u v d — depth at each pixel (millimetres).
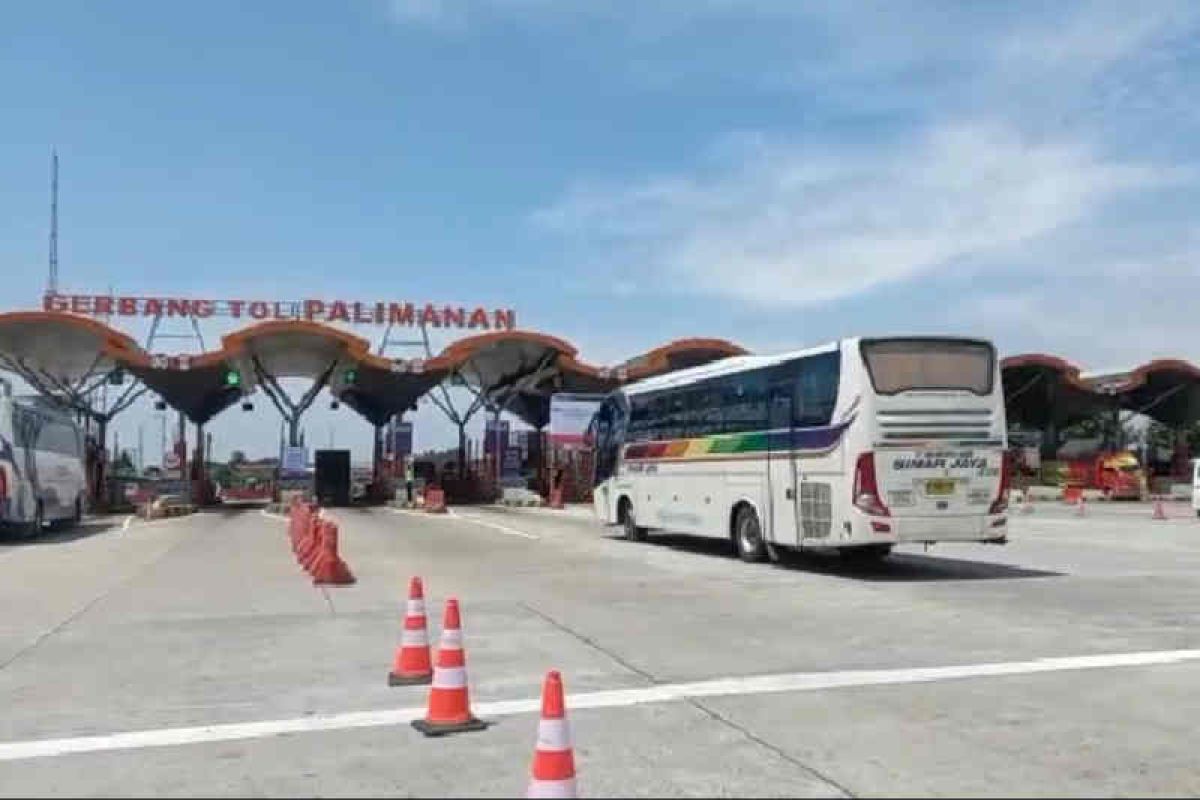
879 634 11477
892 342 16906
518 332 47688
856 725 7656
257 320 46594
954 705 8227
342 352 47781
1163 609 13234
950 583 16172
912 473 16734
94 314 44938
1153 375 56219
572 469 50688
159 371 46594
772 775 6508
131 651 10953
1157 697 8484
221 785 6465
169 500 42062
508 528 30812
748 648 10695
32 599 15094
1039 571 17797
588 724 7750
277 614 13398
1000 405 17188
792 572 17984
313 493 50406
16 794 6359
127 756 7141
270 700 8703
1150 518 34188
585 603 14164
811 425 17781
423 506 42812
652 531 24984
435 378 51062
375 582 16891
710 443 21234
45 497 29266
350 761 6934
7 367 47812
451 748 7207
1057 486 54312
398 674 9344
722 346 47969
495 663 10055
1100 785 6289
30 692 9117
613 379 50094
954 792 6164
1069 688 8805
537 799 5273
